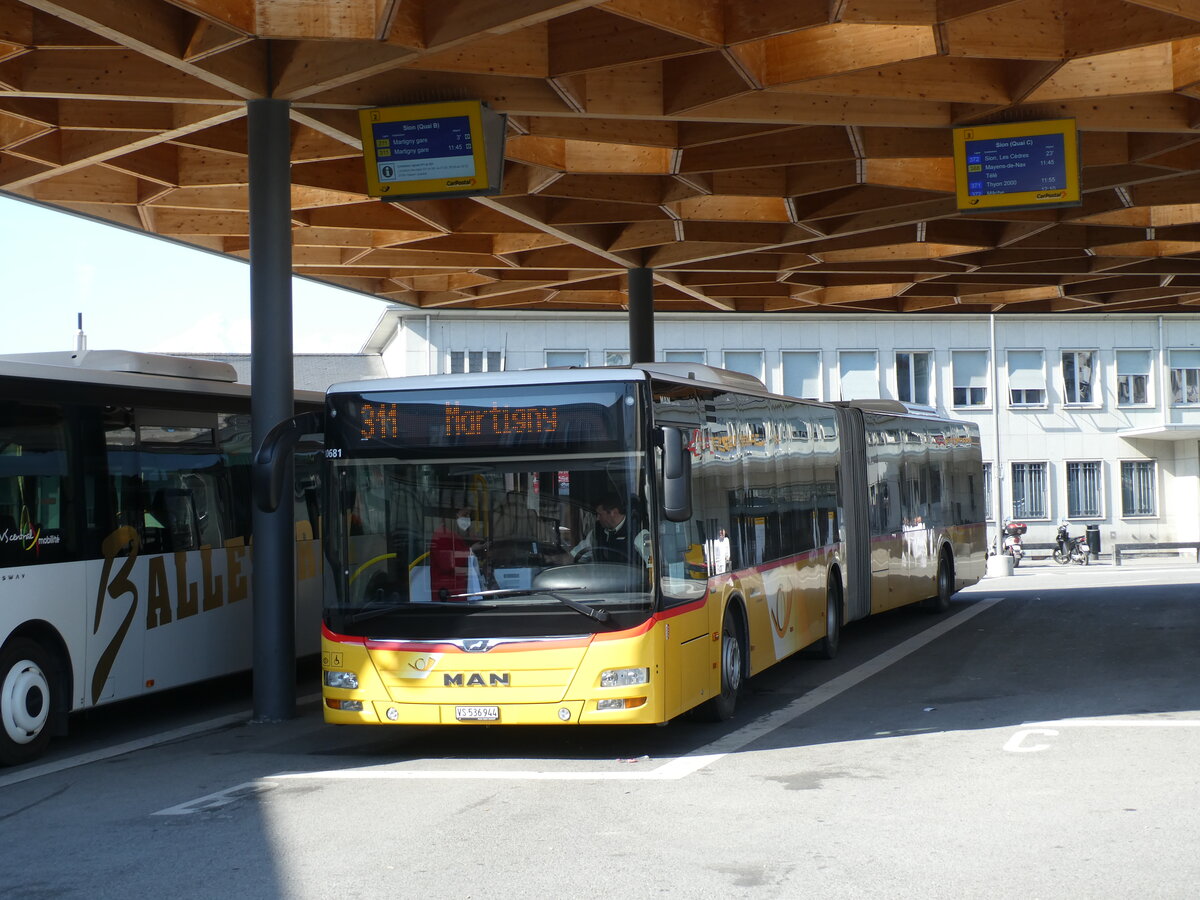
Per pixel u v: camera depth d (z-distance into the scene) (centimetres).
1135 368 5300
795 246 2347
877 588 1978
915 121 1580
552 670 1015
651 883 669
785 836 764
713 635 1186
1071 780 908
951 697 1350
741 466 1333
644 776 973
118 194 1912
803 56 1393
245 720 1354
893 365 5191
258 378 1353
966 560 2605
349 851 759
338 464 1078
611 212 2056
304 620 1591
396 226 2089
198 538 1392
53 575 1177
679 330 5103
